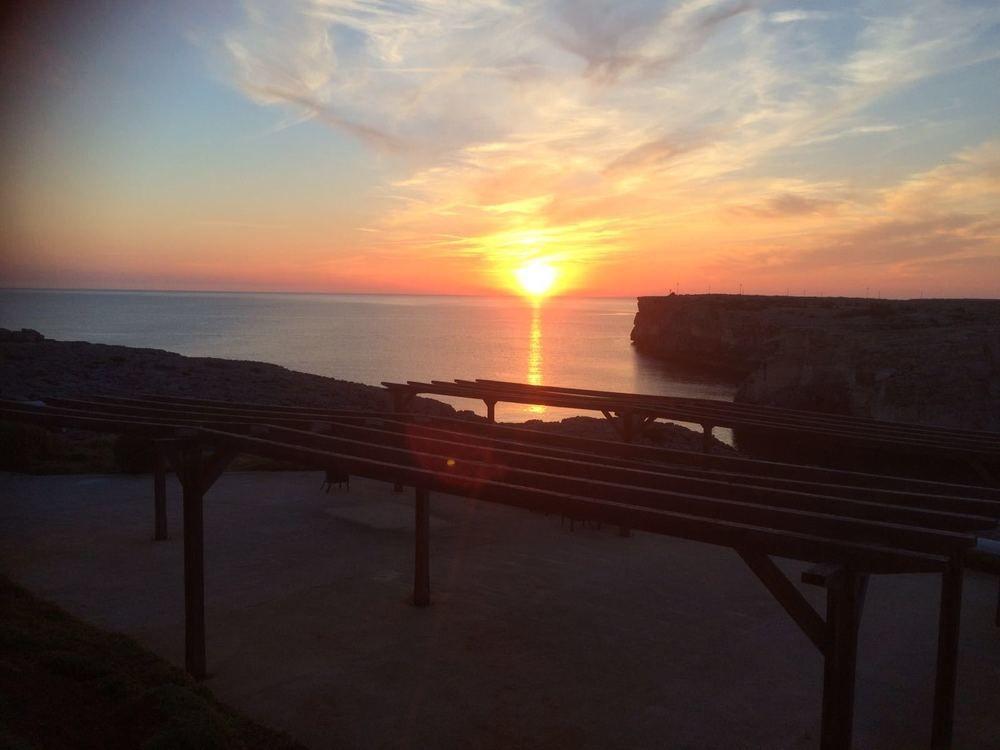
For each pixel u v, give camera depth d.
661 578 9.73
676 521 4.88
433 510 13.00
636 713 6.32
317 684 6.73
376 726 6.04
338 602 8.72
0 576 7.52
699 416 12.30
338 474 14.12
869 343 45.59
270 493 14.03
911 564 4.14
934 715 5.14
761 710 6.40
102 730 4.63
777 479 6.73
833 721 4.35
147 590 8.95
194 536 6.87
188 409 11.00
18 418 9.72
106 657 5.82
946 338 43.84
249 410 10.88
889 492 6.38
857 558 4.30
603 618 8.39
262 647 7.49
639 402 13.88
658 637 7.90
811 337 50.19
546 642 7.73
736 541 4.65
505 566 10.12
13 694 4.71
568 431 17.95
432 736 5.90
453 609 8.57
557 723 6.14
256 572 9.70
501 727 6.06
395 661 7.23
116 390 23.28
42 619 6.50
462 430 10.42
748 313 81.56
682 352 91.44
